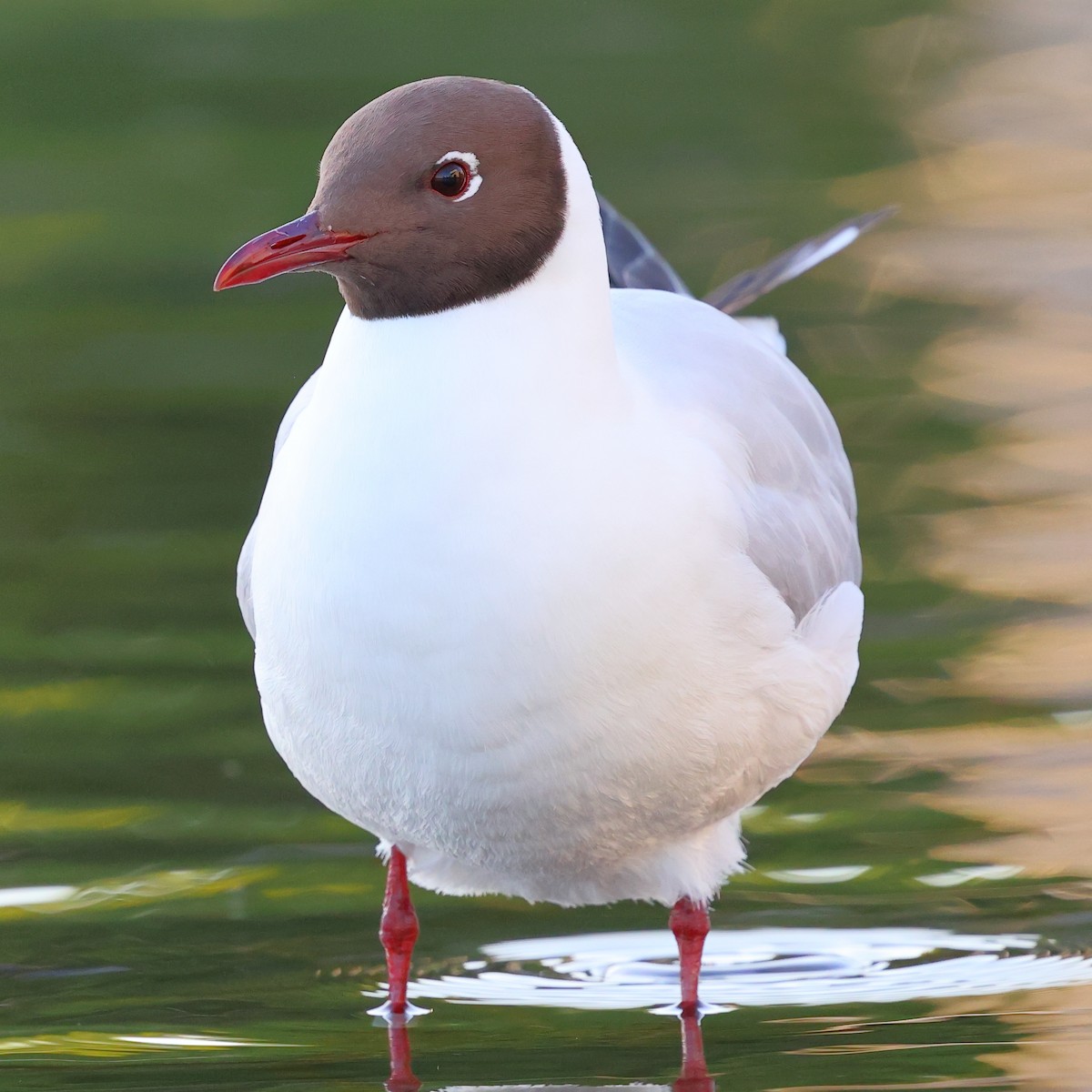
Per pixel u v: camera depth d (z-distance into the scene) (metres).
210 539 15.43
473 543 8.33
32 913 10.79
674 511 8.68
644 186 24.52
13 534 15.45
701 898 9.95
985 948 10.32
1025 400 17.91
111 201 23.67
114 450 16.97
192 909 10.88
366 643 8.45
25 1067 9.07
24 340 19.61
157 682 13.45
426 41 30.08
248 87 27.75
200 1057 9.19
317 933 10.70
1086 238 22.62
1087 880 10.98
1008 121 27.34
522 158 8.50
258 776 12.36
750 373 10.27
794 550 9.70
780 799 11.93
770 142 26.33
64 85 27.91
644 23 31.78
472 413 8.39
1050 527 15.39
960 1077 8.77
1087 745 12.36
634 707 8.72
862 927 10.55
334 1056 9.23
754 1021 9.58
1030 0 33.16
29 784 12.14
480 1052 9.25
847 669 10.12
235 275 8.51
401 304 8.54
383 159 8.47
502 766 8.68
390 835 9.58
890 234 22.94
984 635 13.84
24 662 13.62
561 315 8.54
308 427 8.70
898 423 17.39
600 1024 9.61
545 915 11.12
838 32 31.70
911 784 12.02
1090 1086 8.62
